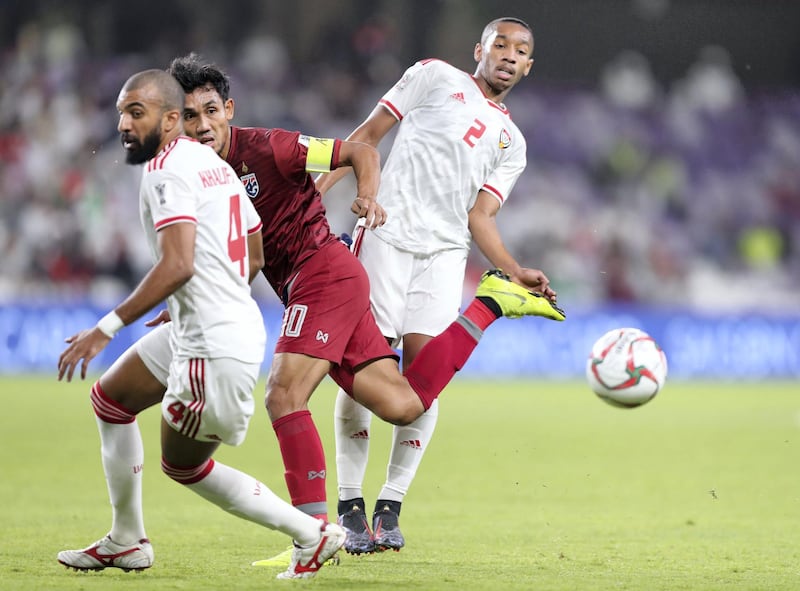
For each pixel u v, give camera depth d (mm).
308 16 90812
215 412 15375
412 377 18344
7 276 69750
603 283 80500
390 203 20562
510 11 94500
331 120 84812
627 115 91000
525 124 88938
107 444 16641
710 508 25484
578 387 64750
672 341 71375
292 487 16953
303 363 17453
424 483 29469
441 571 17219
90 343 14547
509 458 35000
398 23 92125
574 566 17922
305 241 18047
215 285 15273
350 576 16578
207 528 21859
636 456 35938
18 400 51625
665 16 95062
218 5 89250
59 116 77812
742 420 48469
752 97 94438
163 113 15297
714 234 85688
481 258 75562
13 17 84625
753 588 15867
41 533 20750
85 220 71812
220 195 15398
